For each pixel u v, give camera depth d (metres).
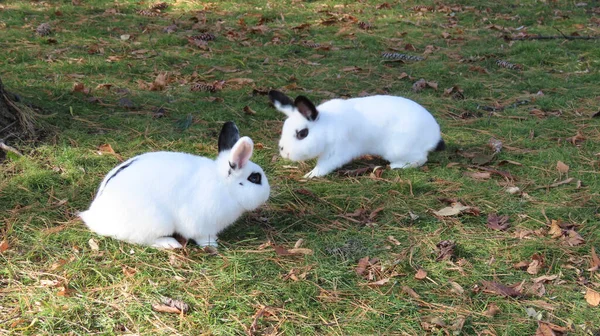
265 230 2.53
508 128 3.05
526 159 2.87
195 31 3.92
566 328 2.27
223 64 3.53
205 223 2.42
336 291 2.35
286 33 3.95
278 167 2.81
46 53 3.53
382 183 2.73
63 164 2.72
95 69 3.39
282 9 4.56
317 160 2.79
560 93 3.36
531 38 4.04
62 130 2.89
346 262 2.43
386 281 2.37
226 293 2.32
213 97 3.21
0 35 3.70
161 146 2.87
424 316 2.29
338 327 2.26
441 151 2.91
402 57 3.67
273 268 2.40
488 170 2.80
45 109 2.98
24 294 2.29
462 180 2.75
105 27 3.90
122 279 2.34
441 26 4.31
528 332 2.27
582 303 2.33
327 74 3.48
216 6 4.54
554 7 4.86
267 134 2.99
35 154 2.75
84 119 2.97
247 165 2.43
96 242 2.43
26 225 2.48
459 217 2.59
